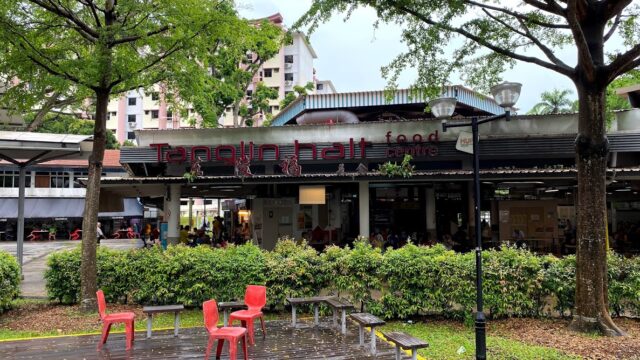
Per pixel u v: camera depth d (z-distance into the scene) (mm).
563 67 8164
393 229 18969
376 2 8922
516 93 6270
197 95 10656
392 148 14719
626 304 8516
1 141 10695
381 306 8969
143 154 15250
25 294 12000
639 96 16531
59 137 11594
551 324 8234
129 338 6938
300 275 9398
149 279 9828
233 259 9688
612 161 13070
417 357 6512
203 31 9359
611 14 8086
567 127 13945
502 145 14203
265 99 28203
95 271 9625
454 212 18828
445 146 14469
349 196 18922
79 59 9203
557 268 8578
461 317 8797
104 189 16312
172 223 15133
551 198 16375
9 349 6883
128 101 56562
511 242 15875
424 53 9492
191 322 8797
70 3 10234
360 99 17734
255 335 7707
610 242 16484
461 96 16609
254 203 18188
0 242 35719
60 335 7766
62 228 39625
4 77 11258
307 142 15109
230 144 15312
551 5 8297
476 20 9523
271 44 10570
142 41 9523
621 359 6285
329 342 7270
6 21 8547
